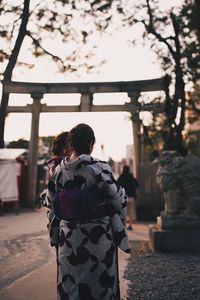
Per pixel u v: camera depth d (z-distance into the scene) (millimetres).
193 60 8383
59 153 3424
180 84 8492
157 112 10188
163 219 6828
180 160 6840
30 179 15695
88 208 2570
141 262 5883
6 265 5734
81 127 2799
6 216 13297
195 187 6746
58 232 2883
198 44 8375
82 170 2631
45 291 4328
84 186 2619
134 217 10273
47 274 5133
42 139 19000
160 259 6086
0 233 9203
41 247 7363
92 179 2617
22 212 14789
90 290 2559
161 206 12164
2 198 13586
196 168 6820
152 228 7180
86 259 2570
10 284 4633
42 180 18797
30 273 5199
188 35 8367
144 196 12258
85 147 2756
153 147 13211
